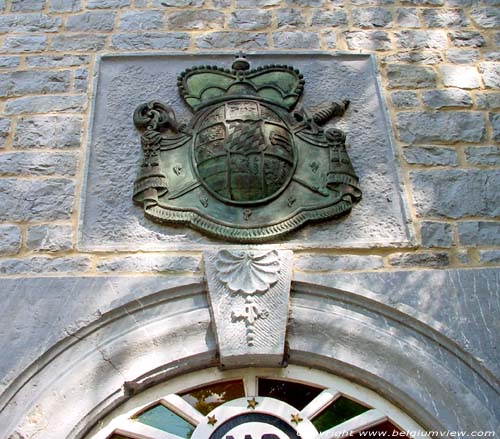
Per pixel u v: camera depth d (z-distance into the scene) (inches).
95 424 115.3
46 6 172.1
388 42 167.9
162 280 128.4
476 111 156.5
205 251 130.8
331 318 124.5
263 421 115.6
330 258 132.6
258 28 169.8
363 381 120.1
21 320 122.7
